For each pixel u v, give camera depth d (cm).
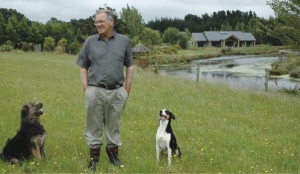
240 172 574
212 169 589
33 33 6488
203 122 949
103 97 557
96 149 581
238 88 1623
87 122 573
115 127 580
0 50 4762
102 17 544
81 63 572
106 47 556
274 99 1371
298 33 1731
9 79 1577
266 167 602
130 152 654
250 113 1091
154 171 564
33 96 1195
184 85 1642
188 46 10081
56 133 766
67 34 6931
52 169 557
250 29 12862
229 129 872
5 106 1015
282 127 930
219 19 16412
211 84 1722
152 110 1056
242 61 5684
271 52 9144
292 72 3112
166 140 597
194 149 689
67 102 1122
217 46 11619
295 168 607
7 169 551
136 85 1572
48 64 2489
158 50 6288
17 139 584
